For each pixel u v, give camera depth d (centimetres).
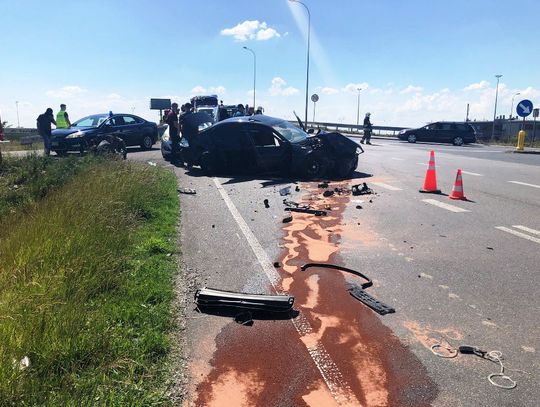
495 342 376
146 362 340
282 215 831
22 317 362
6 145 2639
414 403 301
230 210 878
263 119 1362
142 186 934
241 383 323
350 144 1309
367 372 335
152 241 618
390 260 579
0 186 1007
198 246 642
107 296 442
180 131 1507
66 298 420
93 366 326
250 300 438
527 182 1207
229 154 1338
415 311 432
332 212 852
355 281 509
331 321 415
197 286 496
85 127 2002
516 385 319
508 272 532
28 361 318
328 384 321
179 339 383
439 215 821
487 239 667
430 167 1057
